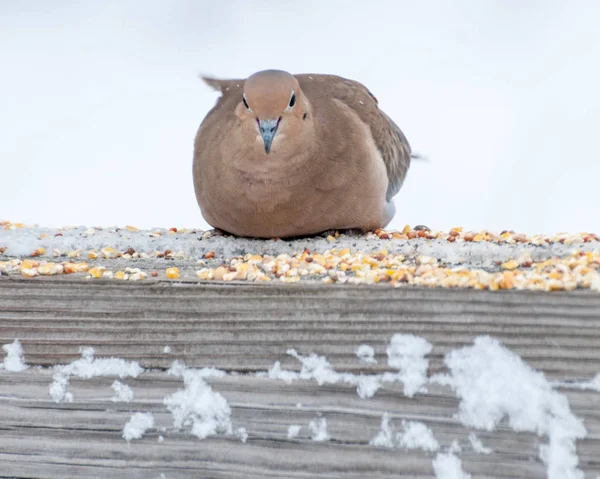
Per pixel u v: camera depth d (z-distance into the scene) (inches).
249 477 272.1
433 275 284.8
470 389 267.6
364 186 474.6
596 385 264.1
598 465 259.8
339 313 278.1
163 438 277.4
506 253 343.3
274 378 276.1
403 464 266.5
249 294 282.7
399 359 272.4
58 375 284.0
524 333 269.7
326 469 269.4
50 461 280.4
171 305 285.9
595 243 345.4
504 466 262.7
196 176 488.7
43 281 290.7
